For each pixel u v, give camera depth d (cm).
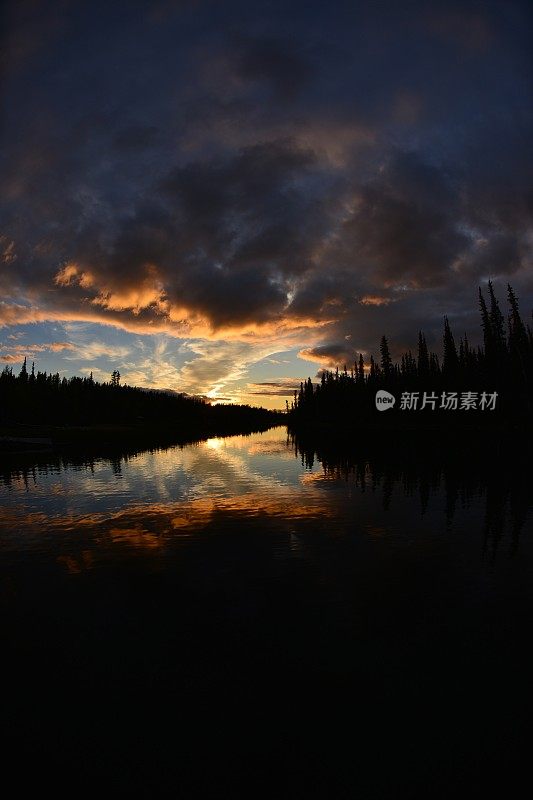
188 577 854
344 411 10300
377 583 810
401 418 7806
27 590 801
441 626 646
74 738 438
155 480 2217
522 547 1011
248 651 588
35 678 536
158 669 550
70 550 1034
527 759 403
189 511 1455
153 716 467
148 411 13000
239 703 484
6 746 429
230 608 716
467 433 5206
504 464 2586
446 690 501
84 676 538
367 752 414
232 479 2234
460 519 1281
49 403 10031
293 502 1584
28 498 1720
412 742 425
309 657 571
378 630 638
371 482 2025
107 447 5056
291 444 5275
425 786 378
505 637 613
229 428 12556
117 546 1064
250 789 377
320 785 380
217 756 412
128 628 655
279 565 914
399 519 1295
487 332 6031
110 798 371
